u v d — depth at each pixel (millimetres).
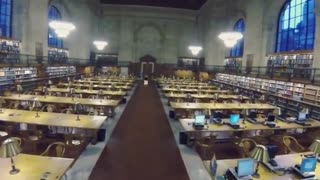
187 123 6797
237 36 14055
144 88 21422
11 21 16109
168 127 9125
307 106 10367
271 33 17609
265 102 12242
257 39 18109
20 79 13531
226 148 6871
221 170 4000
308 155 4629
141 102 14281
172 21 30000
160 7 29422
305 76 12336
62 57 23312
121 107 12500
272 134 6957
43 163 3934
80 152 6207
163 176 5320
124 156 6289
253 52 18484
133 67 29750
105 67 28547
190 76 28094
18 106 8875
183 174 5438
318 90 10219
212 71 25219
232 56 24031
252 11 18641
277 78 13375
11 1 15984
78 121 6504
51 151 5895
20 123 6312
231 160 4379
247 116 7914
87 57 25953
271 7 17188
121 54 29438
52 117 6812
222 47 25422
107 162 5875
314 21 13945
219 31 25438
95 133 6934
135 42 29875
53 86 14312
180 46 30391
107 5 29000
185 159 6246
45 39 17500
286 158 4535
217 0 25125
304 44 14758
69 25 12781
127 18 29281
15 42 15734
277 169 4016
